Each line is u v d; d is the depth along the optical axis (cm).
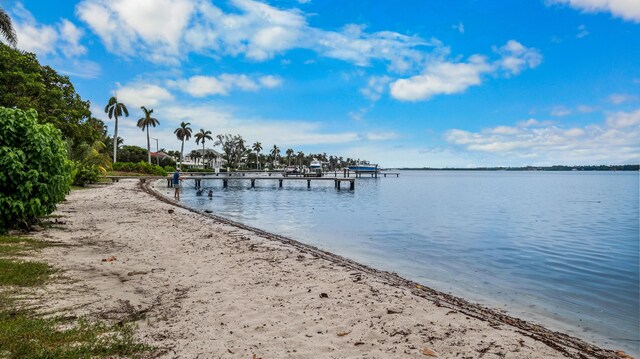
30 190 987
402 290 723
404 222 2128
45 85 3781
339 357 416
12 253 804
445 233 1761
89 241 1034
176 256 923
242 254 998
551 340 543
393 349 443
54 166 1081
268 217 2277
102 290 614
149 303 572
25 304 522
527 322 657
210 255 961
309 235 1634
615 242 1586
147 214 1759
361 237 1603
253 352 419
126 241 1075
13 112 1000
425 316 567
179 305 571
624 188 7369
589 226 2088
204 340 445
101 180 4709
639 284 943
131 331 455
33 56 3850
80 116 4050
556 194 5309
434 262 1166
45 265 725
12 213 997
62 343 402
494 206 3303
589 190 6556
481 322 556
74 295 577
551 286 920
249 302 601
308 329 499
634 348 565
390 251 1320
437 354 433
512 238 1658
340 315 557
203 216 1873
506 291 871
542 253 1338
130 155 9488
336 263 963
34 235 1045
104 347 402
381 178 13188
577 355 476
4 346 377
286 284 723
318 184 7788
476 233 1784
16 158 968
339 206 3108
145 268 786
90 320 483
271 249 1100
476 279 975
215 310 557
